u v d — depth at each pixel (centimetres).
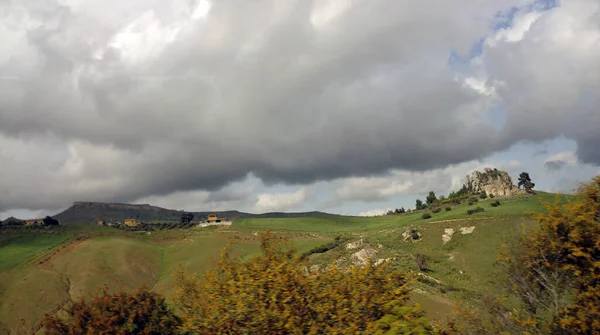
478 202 12938
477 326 1157
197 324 1019
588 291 1062
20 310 6762
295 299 856
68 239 11356
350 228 15338
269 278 869
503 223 8175
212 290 985
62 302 7406
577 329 1034
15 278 7831
